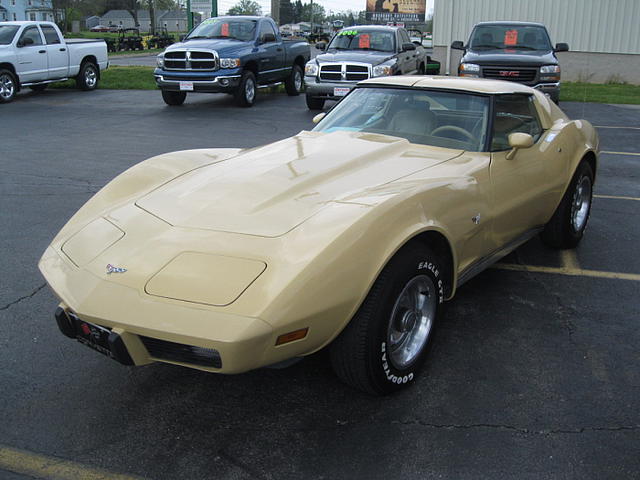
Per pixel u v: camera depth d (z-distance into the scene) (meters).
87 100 15.57
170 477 2.50
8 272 4.58
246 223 2.89
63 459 2.59
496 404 3.00
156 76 14.03
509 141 3.90
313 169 3.43
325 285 2.54
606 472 2.53
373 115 4.38
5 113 13.16
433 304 3.19
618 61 21.09
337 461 2.60
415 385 3.16
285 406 2.98
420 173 3.44
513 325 3.85
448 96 4.27
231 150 4.32
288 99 16.09
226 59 13.66
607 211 6.43
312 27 82.62
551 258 5.06
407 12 61.84
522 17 21.25
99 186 7.17
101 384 3.16
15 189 6.99
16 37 15.28
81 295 2.65
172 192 3.36
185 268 2.64
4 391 3.07
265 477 2.50
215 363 2.45
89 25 119.00
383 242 2.76
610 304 4.17
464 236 3.40
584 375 3.28
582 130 5.15
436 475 2.51
